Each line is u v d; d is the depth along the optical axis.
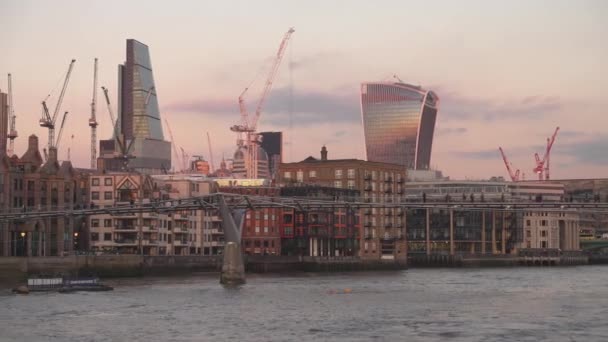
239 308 138.75
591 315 130.50
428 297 161.00
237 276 187.50
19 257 196.12
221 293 165.38
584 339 107.44
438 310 137.12
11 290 170.75
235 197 190.75
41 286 169.25
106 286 171.88
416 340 106.56
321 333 112.19
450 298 159.12
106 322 121.56
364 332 112.94
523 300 155.50
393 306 143.12
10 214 199.38
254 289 176.62
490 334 111.12
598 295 167.75
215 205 188.88
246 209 192.50
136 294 162.38
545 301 153.25
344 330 114.62
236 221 189.75
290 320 124.31
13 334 111.06
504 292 175.50
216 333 112.25
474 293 172.38
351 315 130.25
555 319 125.50
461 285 198.75
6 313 130.88
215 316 128.38
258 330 114.75
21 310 134.62
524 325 119.00
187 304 144.12
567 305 145.50
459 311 135.75
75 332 112.75
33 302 146.38
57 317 126.44
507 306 143.75
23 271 195.12
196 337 109.12
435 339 107.25
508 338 108.06
